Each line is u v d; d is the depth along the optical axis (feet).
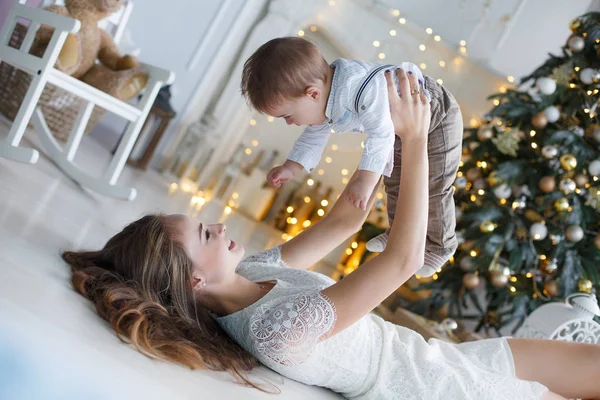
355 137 22.17
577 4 19.94
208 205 18.21
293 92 6.42
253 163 21.61
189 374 5.56
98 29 12.20
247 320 6.26
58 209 8.87
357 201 6.25
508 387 6.67
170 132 19.93
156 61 19.60
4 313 4.73
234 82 20.24
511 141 14.38
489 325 14.92
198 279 6.32
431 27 20.92
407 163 6.20
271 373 6.43
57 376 4.47
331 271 19.24
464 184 14.87
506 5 20.49
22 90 13.83
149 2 19.17
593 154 14.14
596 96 14.52
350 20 20.52
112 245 6.43
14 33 13.85
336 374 6.40
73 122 14.94
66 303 5.59
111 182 11.58
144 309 5.80
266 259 7.35
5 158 10.19
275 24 20.08
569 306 9.86
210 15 19.49
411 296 16.44
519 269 14.56
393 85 6.21
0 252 5.99
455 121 7.09
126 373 4.92
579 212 13.91
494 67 20.43
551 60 15.48
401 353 6.63
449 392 6.51
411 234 6.07
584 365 6.94
